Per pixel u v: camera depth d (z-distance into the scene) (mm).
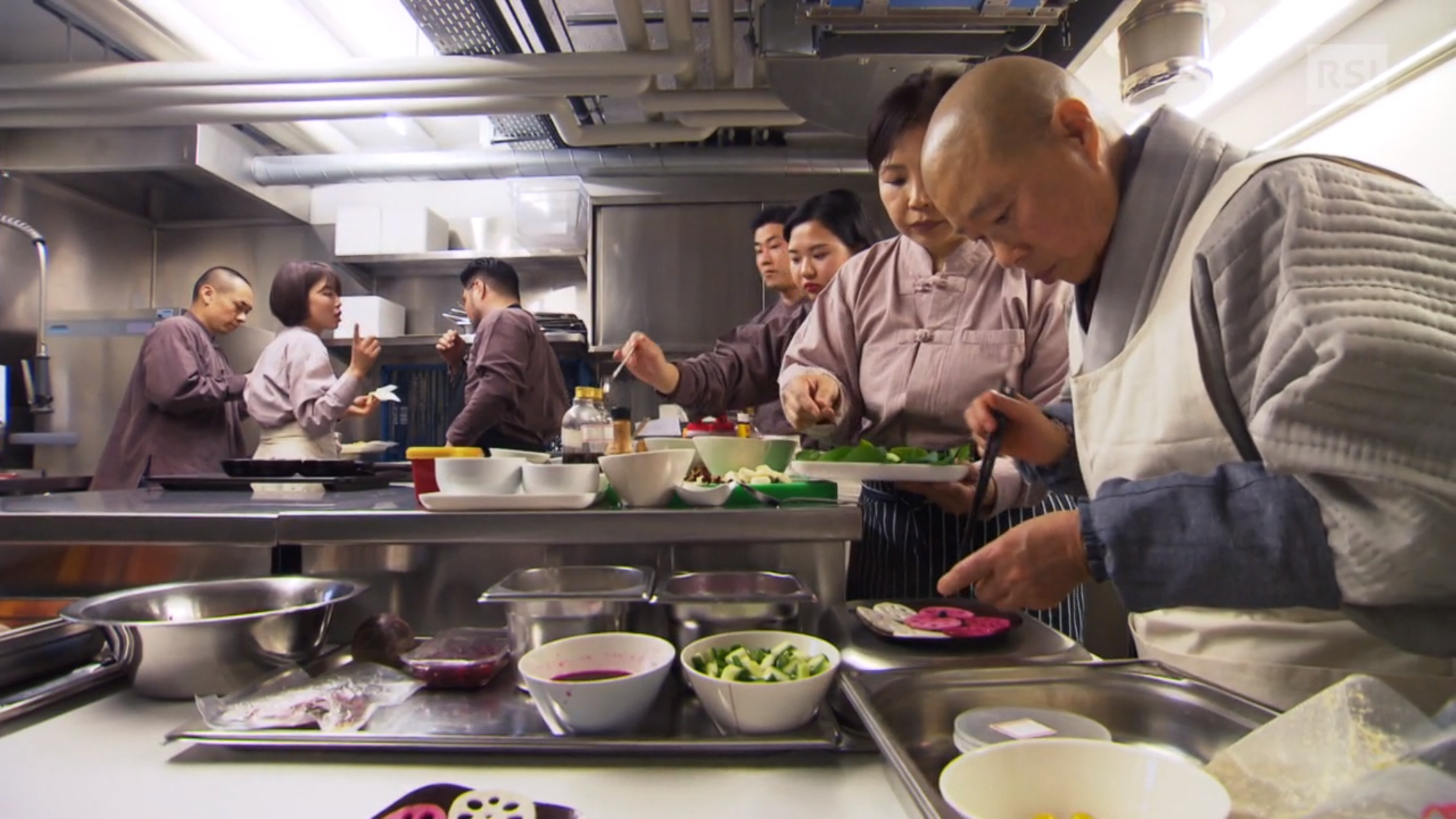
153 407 2586
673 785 653
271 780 659
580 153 3396
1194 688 732
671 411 2477
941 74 1200
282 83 2402
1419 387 556
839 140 3496
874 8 1622
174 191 3701
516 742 690
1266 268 695
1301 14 1961
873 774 672
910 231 1278
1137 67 1847
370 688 822
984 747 585
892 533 1312
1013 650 883
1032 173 781
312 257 4008
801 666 760
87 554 1048
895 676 754
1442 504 541
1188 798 496
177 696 832
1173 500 644
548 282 4016
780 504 1042
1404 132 1812
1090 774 534
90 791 639
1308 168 692
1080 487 1042
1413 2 1744
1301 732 539
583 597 870
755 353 1840
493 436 2492
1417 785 462
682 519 964
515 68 2311
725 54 2381
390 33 3139
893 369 1354
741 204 3537
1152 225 813
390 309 3795
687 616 884
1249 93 2287
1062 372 1293
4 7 2713
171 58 2797
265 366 2525
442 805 577
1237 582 612
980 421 1047
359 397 2746
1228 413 746
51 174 3379
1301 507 596
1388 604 585
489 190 4062
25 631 857
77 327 3309
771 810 613
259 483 1381
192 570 1052
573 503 986
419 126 3955
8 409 3242
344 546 1064
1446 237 627
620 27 2375
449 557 1060
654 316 3533
